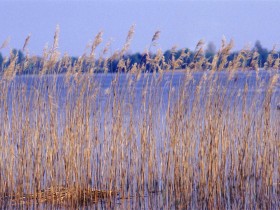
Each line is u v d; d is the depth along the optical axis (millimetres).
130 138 32438
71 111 32719
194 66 32344
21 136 32344
